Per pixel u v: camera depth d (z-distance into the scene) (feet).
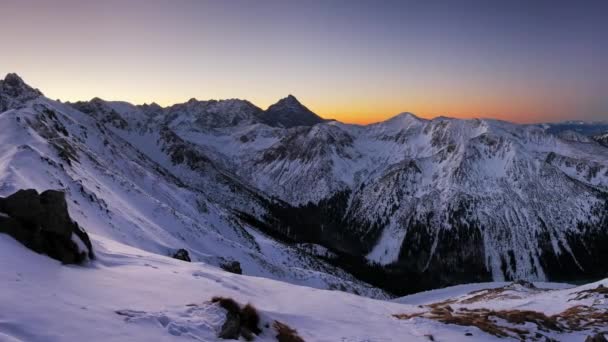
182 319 48.93
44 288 46.68
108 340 37.96
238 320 54.03
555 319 108.99
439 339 80.89
